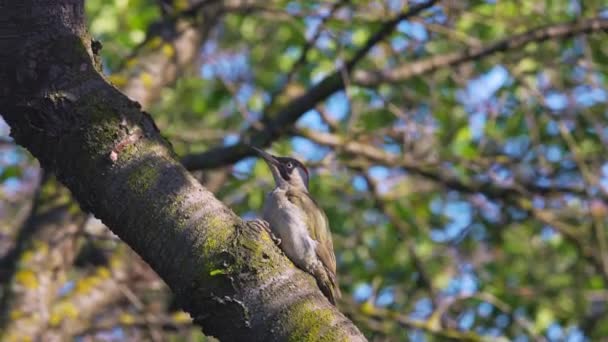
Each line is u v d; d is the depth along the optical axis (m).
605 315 16.91
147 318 13.64
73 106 5.13
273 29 17.77
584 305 16.09
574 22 12.68
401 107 16.58
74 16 5.36
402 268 16.25
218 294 4.64
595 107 16.31
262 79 17.98
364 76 13.45
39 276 12.25
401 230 15.36
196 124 17.31
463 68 15.77
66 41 5.28
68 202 12.65
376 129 16.03
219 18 14.72
